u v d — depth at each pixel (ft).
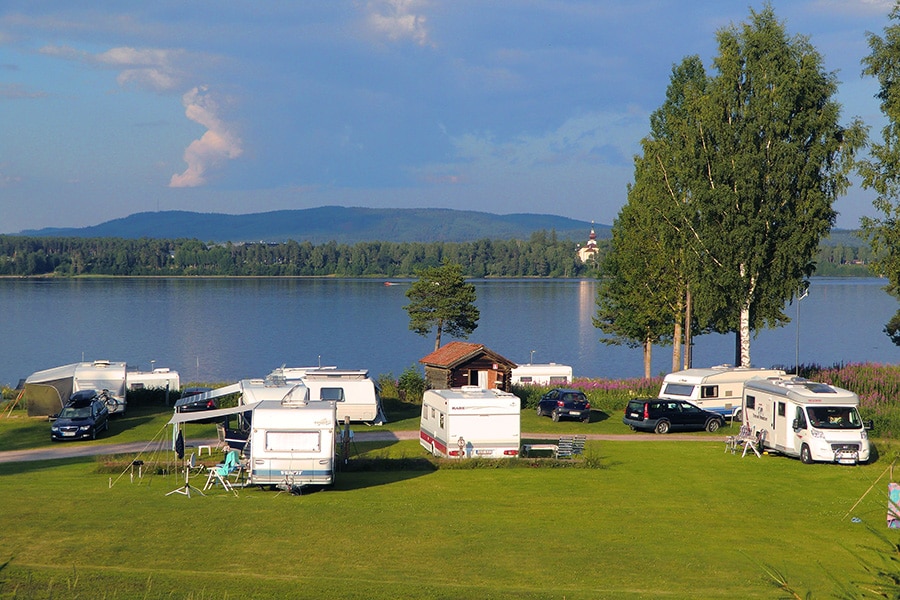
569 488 90.89
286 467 85.40
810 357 346.74
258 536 67.10
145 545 63.57
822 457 105.09
